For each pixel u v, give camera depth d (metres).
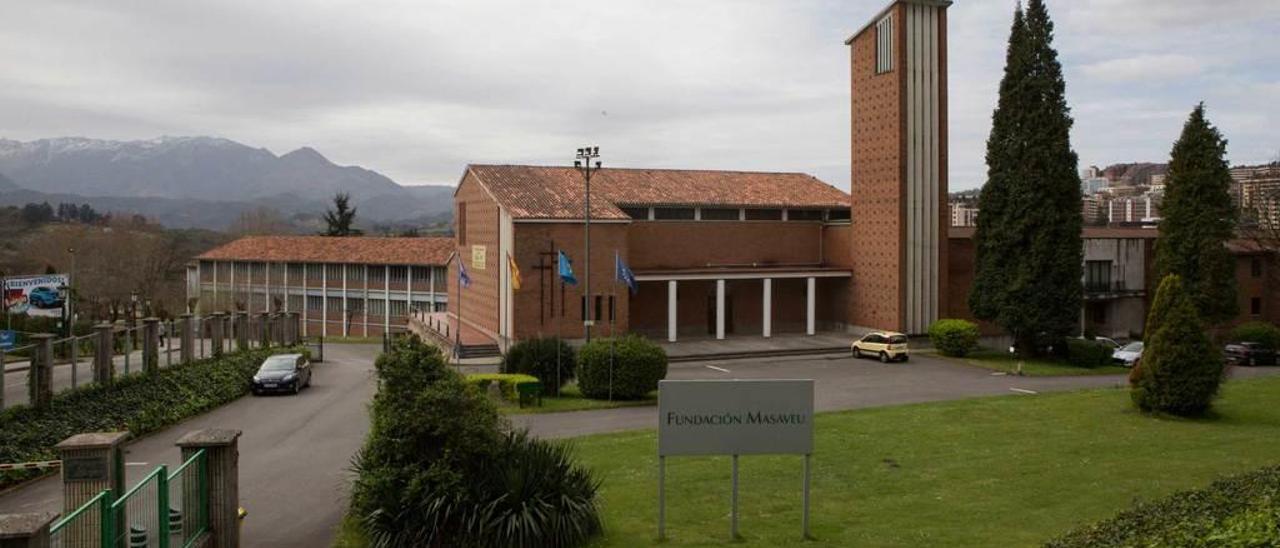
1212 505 12.69
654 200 51.22
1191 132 50.34
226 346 43.03
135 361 33.50
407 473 14.71
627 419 28.72
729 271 51.41
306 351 46.72
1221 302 49.75
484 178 50.25
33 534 8.55
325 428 27.80
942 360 45.88
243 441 25.59
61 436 22.72
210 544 13.64
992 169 47.28
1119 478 19.36
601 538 15.19
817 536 15.29
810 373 41.12
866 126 51.78
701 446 15.07
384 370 15.52
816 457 21.62
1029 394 33.25
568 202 47.66
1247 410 28.02
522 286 45.12
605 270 46.62
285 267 89.06
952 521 16.30
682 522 16.31
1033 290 45.47
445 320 60.12
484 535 14.27
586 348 33.00
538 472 15.12
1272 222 53.16
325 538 16.38
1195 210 50.00
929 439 23.73
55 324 48.78
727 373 40.94
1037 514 16.72
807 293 53.44
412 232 157.12
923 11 49.56
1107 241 57.72
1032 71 45.78
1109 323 58.47
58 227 101.06
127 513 11.03
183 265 105.44
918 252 49.94
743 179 57.25
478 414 15.24
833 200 56.28
